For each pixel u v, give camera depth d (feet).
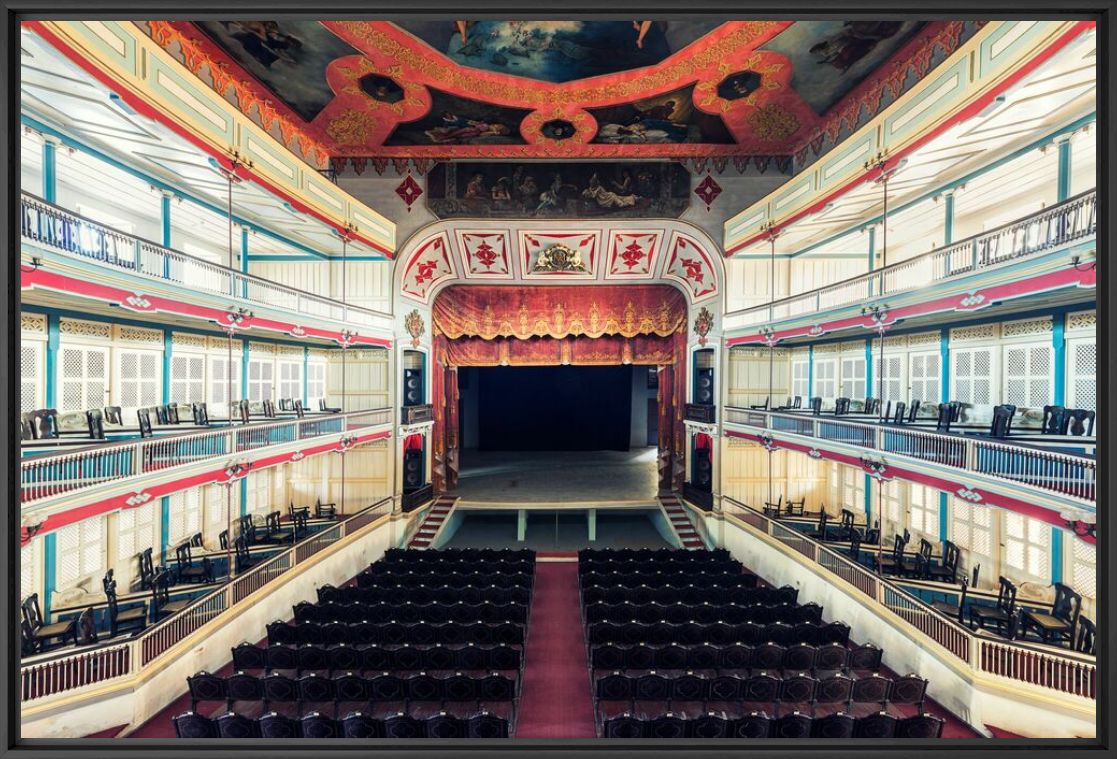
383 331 70.69
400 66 49.98
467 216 72.74
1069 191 36.01
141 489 38.01
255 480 66.23
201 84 40.27
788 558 57.52
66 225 32.22
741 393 77.10
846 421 52.03
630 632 41.42
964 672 34.86
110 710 33.06
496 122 61.82
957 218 55.21
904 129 41.42
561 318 85.81
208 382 59.47
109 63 32.19
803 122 61.21
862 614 45.50
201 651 39.81
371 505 70.44
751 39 45.88
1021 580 45.27
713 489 75.20
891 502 61.62
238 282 63.46
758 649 37.11
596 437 126.00
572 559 72.84
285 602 50.49
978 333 50.29
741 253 72.33
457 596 49.85
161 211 50.03
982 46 33.83
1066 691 31.78
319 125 61.93
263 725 27.94
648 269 81.76
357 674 36.70
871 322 47.11
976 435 39.91
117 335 48.55
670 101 56.95
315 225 59.77
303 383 73.92
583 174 72.49
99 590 45.42
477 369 125.59
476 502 81.35
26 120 35.35
